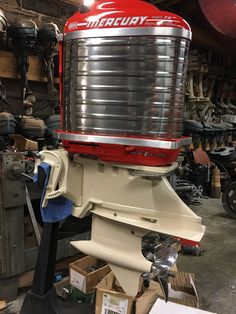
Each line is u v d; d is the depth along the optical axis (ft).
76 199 4.54
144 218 4.13
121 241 4.35
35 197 6.62
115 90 3.73
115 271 4.50
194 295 5.92
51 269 5.08
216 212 13.06
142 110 3.70
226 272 8.13
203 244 9.84
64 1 9.56
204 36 15.23
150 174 3.88
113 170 4.21
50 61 8.68
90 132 3.93
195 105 15.57
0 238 6.21
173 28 3.51
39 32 7.95
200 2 13.00
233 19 13.04
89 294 6.23
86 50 3.78
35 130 7.36
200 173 14.92
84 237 7.38
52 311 5.15
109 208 4.30
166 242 7.77
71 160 4.44
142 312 5.32
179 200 4.05
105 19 3.63
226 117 16.87
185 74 3.91
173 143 3.61
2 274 6.26
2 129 6.93
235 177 16.88
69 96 4.09
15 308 6.22
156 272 4.05
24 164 6.20
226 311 6.51
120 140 3.75
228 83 18.21
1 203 6.11
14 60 8.37
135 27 3.53
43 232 4.94
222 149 16.51
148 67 3.61
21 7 8.96
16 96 8.87
